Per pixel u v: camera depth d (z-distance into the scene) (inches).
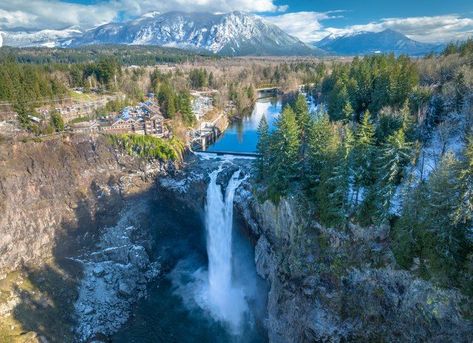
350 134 2155.5
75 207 3516.2
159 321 2728.8
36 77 4699.8
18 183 3270.2
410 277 1904.5
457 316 1733.5
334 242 2265.0
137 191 3764.8
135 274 3093.0
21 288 2795.3
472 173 1615.4
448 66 3836.1
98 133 3843.5
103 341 2527.1
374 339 2017.7
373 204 2134.6
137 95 5659.5
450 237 1716.3
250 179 3196.4
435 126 2878.9
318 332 2171.5
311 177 2465.6
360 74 4163.4
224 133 5620.1
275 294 2493.8
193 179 3695.9
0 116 3964.1
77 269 3063.5
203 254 3521.2
